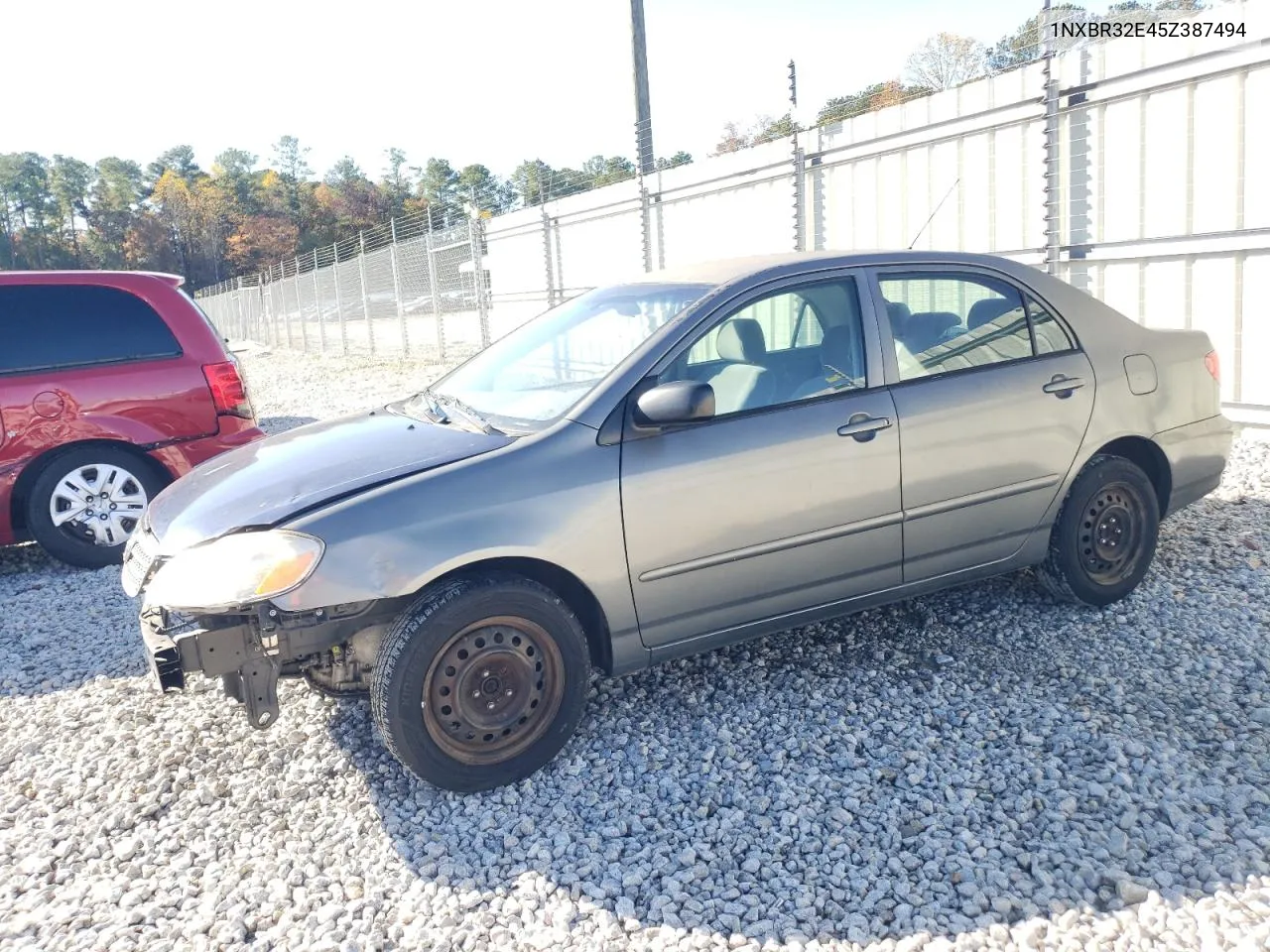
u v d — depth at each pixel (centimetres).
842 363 388
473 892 288
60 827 338
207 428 673
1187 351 464
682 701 397
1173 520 570
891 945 256
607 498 342
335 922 279
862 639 442
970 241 930
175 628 327
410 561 319
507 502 331
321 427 428
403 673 319
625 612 352
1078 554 436
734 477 359
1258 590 462
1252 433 748
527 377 404
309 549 315
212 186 11550
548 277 1670
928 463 392
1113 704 370
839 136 1041
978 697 383
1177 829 293
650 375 358
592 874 294
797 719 377
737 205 1205
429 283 2083
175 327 671
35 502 633
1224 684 379
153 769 372
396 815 331
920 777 331
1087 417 426
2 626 551
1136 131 790
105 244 11988
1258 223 719
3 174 12131
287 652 319
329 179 13588
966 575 418
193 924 279
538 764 346
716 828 312
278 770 367
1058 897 268
